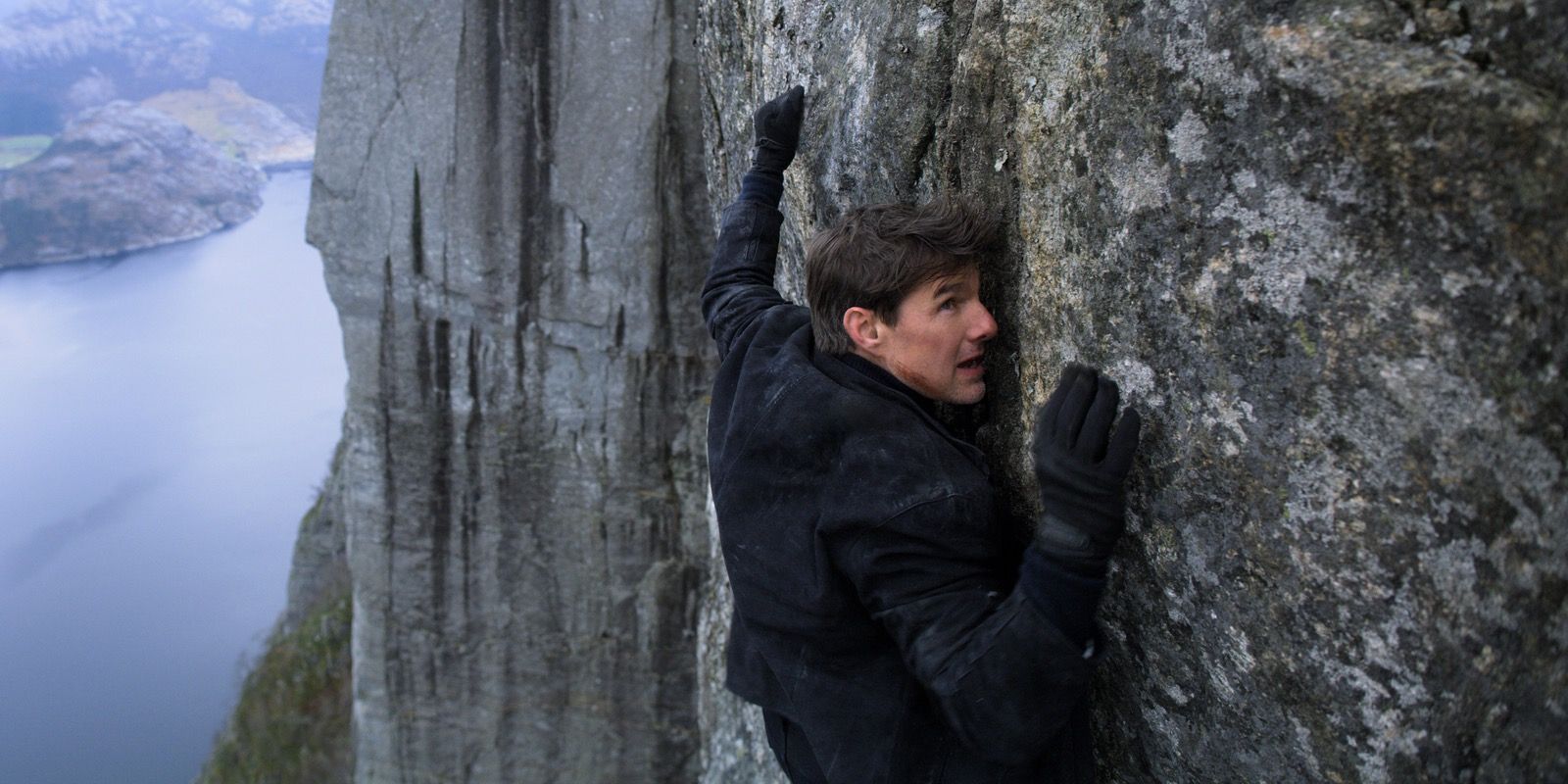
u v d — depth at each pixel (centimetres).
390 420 607
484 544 629
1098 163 128
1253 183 109
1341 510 107
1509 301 90
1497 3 89
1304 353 107
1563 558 92
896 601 123
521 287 564
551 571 629
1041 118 136
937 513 123
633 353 572
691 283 558
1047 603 114
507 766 679
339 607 979
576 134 534
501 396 592
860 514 125
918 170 166
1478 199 91
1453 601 101
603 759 666
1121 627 144
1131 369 129
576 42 520
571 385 584
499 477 612
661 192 540
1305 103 101
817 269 140
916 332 137
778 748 163
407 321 582
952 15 155
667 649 632
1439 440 98
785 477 135
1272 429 112
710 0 261
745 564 139
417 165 549
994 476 162
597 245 552
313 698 930
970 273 140
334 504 1148
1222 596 124
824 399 134
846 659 134
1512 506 94
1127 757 154
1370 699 110
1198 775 140
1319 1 101
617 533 611
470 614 647
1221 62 109
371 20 531
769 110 191
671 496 601
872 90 171
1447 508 99
